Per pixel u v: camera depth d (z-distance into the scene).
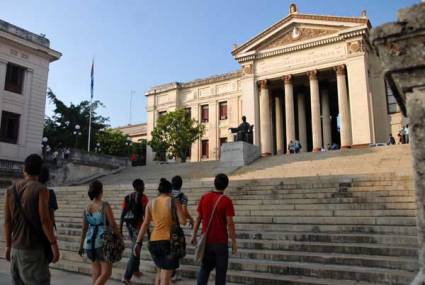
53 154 30.66
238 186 14.66
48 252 4.44
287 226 9.84
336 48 37.72
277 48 40.72
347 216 10.02
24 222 4.30
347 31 36.59
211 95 49.62
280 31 40.78
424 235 2.06
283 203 12.16
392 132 37.66
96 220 5.93
